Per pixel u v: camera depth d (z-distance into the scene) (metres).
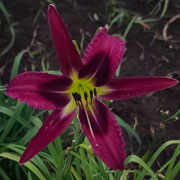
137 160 0.39
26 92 0.27
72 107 0.29
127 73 0.64
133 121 0.58
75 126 0.36
